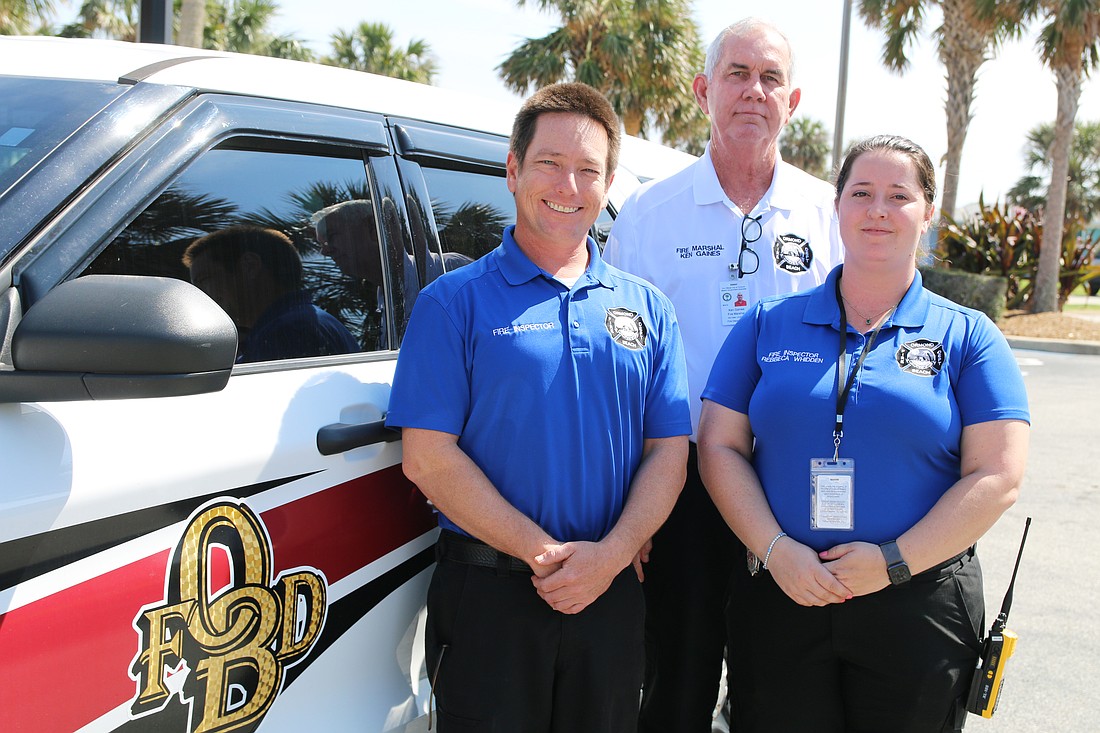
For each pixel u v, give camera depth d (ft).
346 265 6.40
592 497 6.31
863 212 6.75
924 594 6.64
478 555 6.15
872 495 6.63
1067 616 13.38
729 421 7.38
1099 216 136.67
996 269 57.06
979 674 6.76
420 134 7.14
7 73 5.59
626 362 6.40
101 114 5.21
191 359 4.20
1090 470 21.76
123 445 4.66
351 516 5.87
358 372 6.23
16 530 4.15
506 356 6.06
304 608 5.51
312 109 6.33
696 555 8.38
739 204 8.63
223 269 5.58
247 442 5.18
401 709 6.34
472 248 7.48
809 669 7.02
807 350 6.95
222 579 5.00
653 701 8.69
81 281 4.32
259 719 5.26
